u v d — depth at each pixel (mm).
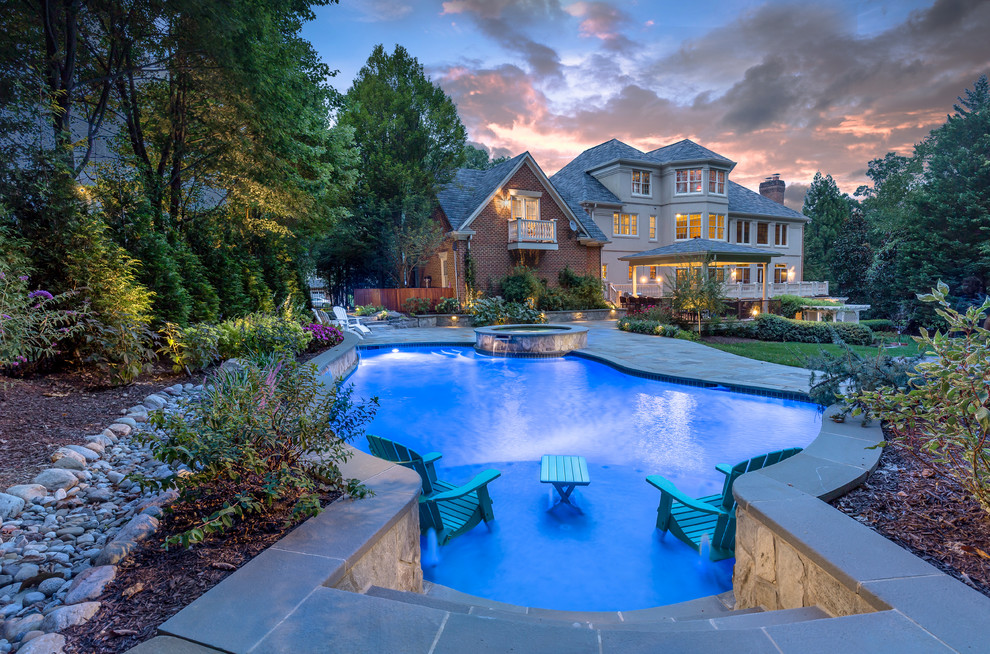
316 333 12242
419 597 2732
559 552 4340
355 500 3307
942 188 31094
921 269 30734
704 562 4180
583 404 9633
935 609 2033
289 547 2602
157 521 2982
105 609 2150
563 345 14266
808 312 28453
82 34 8984
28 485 3650
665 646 1850
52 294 6531
